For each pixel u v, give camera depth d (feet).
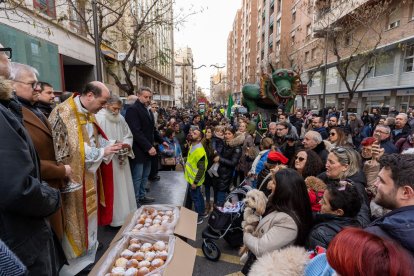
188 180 15.01
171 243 7.15
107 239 10.36
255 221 7.78
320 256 4.58
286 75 34.06
